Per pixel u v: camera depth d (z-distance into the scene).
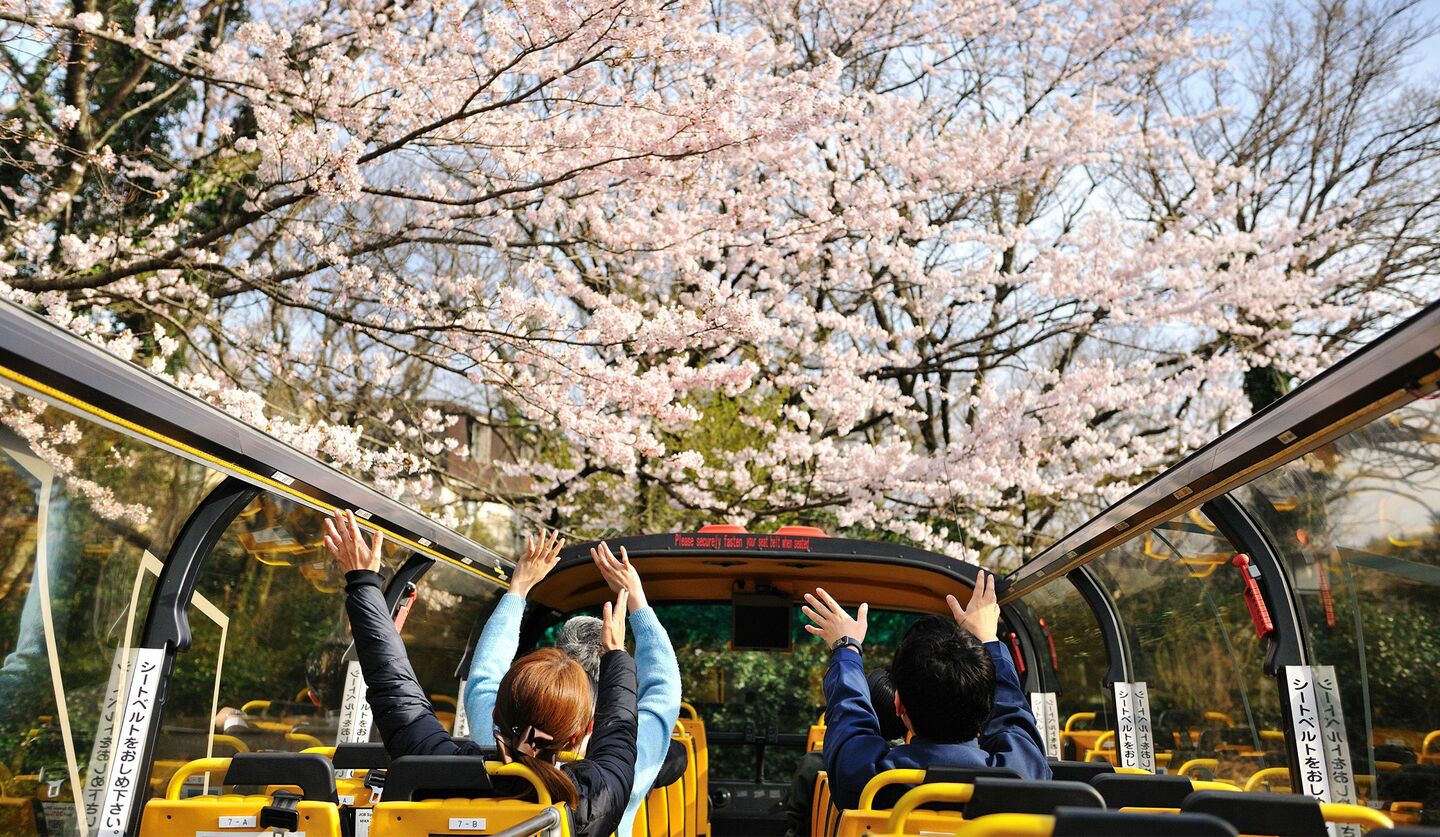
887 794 3.28
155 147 13.03
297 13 11.66
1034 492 14.47
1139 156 18.06
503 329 10.04
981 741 3.64
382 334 11.34
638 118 9.66
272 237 10.84
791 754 7.79
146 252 9.42
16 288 8.84
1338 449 3.64
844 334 16.31
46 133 10.03
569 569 6.87
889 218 11.88
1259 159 19.17
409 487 11.34
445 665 8.03
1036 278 13.91
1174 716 6.11
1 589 4.78
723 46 9.08
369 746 4.35
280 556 5.96
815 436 13.59
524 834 2.43
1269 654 4.55
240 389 9.87
